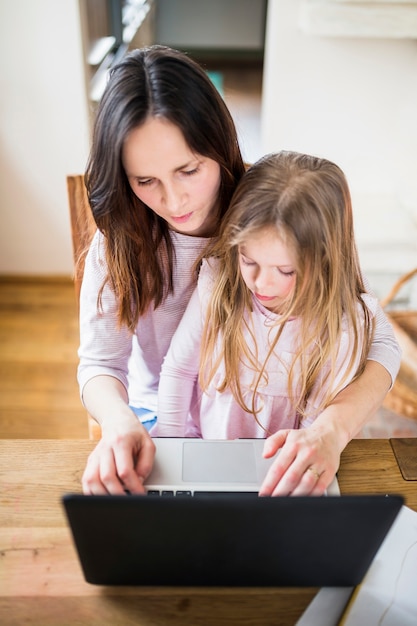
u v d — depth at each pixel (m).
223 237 0.86
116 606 0.68
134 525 0.62
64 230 2.42
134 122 0.75
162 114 0.75
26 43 2.03
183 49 4.46
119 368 1.04
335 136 2.23
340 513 0.60
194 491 0.76
